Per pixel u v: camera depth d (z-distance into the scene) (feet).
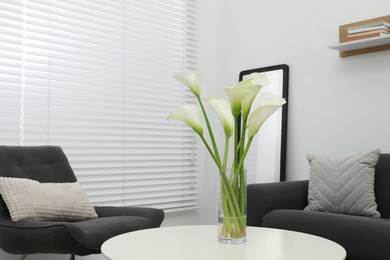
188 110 5.42
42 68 9.75
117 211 8.33
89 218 8.07
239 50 12.80
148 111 11.70
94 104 10.59
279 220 7.80
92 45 10.64
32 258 9.27
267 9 12.03
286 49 11.50
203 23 13.23
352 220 6.82
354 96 9.98
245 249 4.99
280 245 5.22
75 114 10.27
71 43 10.23
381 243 6.30
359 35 9.34
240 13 12.83
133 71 11.46
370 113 9.67
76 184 8.42
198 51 13.07
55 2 9.97
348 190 8.29
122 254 4.72
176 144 12.39
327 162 8.88
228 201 5.32
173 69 12.37
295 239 5.57
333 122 10.36
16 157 8.26
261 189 8.61
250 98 5.25
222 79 13.30
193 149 12.82
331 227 6.95
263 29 12.12
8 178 7.59
